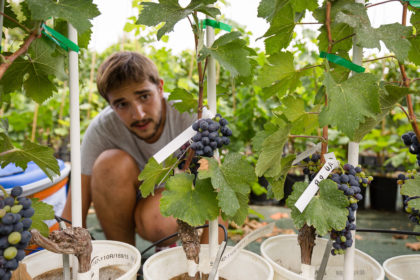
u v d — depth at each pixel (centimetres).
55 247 87
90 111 483
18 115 404
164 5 93
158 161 94
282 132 89
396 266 109
